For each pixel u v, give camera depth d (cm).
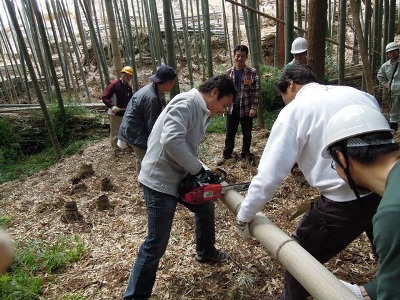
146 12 931
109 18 554
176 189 226
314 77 187
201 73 1105
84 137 782
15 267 293
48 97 946
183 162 205
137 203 403
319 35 353
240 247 292
